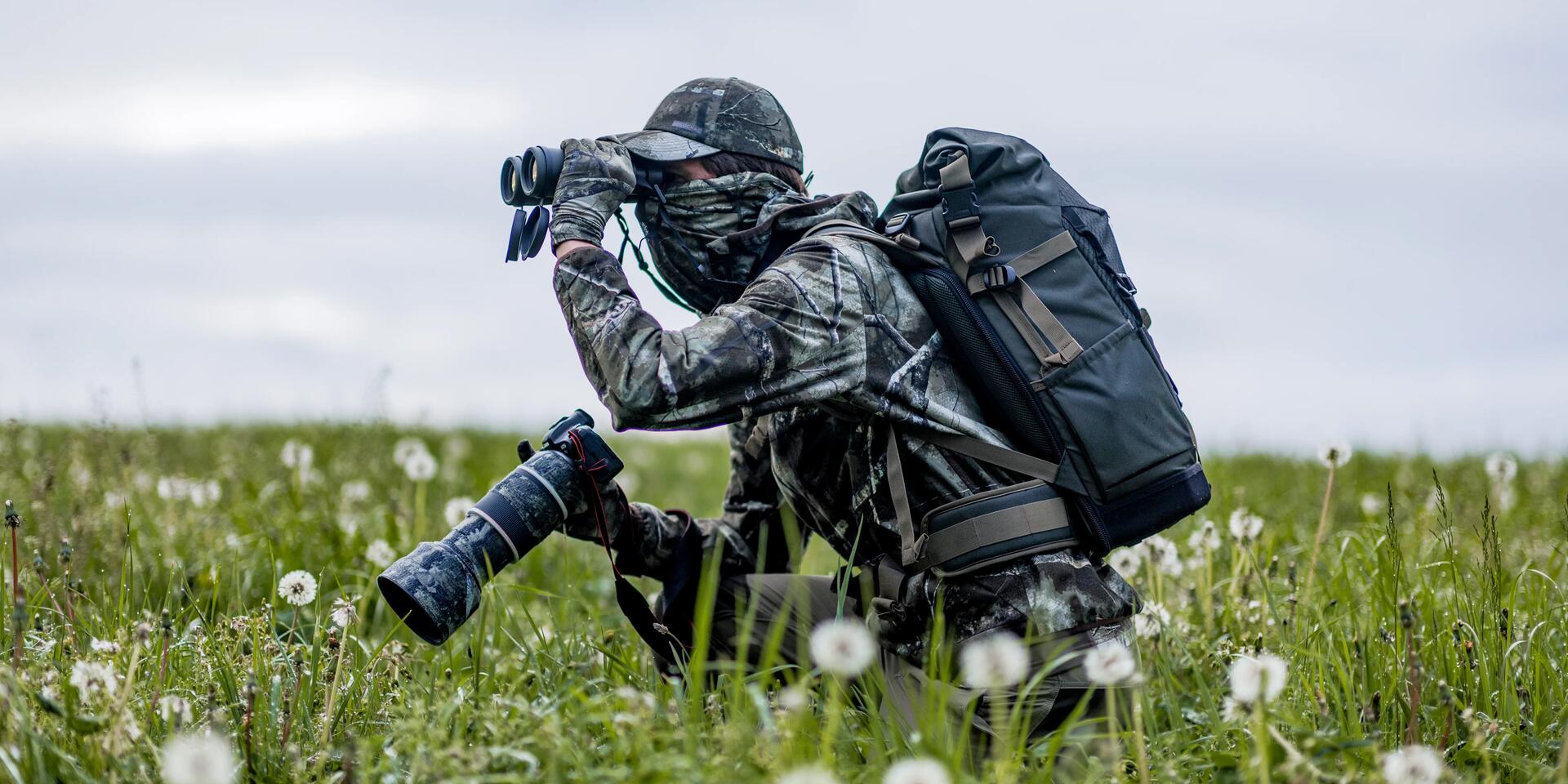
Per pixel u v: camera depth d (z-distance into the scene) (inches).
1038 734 188.9
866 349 189.3
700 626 179.3
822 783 132.0
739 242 202.2
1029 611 188.4
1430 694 212.8
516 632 236.8
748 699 181.8
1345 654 223.3
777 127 209.5
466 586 189.0
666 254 207.9
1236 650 236.1
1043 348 189.6
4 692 164.4
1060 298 191.9
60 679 180.7
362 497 408.2
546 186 201.6
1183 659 239.0
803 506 213.5
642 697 159.8
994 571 190.2
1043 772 161.8
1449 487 454.9
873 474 195.9
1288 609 258.2
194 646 211.2
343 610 200.2
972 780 150.1
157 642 204.1
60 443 463.2
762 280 189.6
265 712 183.6
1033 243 193.5
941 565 190.7
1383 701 201.3
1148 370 195.6
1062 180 203.8
